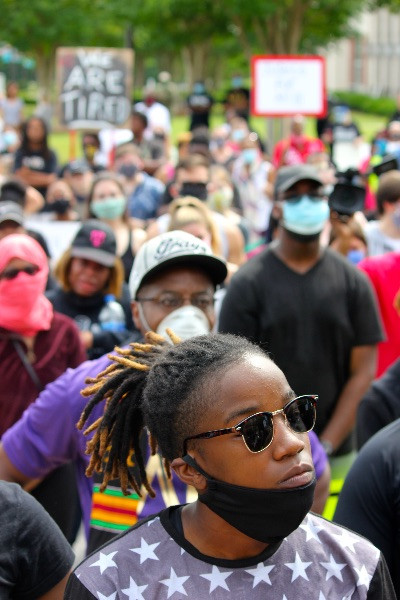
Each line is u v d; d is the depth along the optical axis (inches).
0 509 120.0
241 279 223.9
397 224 302.7
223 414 97.4
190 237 162.6
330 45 1785.2
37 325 205.0
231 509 97.6
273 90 515.8
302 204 218.7
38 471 155.9
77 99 625.3
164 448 104.1
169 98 2480.3
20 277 201.0
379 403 171.8
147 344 126.5
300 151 627.8
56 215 447.2
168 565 100.9
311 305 219.8
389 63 3125.0
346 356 224.4
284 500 96.2
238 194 495.5
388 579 105.3
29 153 573.3
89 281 251.3
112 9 1378.0
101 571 101.0
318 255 224.4
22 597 121.9
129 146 482.6
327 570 102.4
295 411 98.8
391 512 135.3
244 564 100.2
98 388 124.5
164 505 140.6
